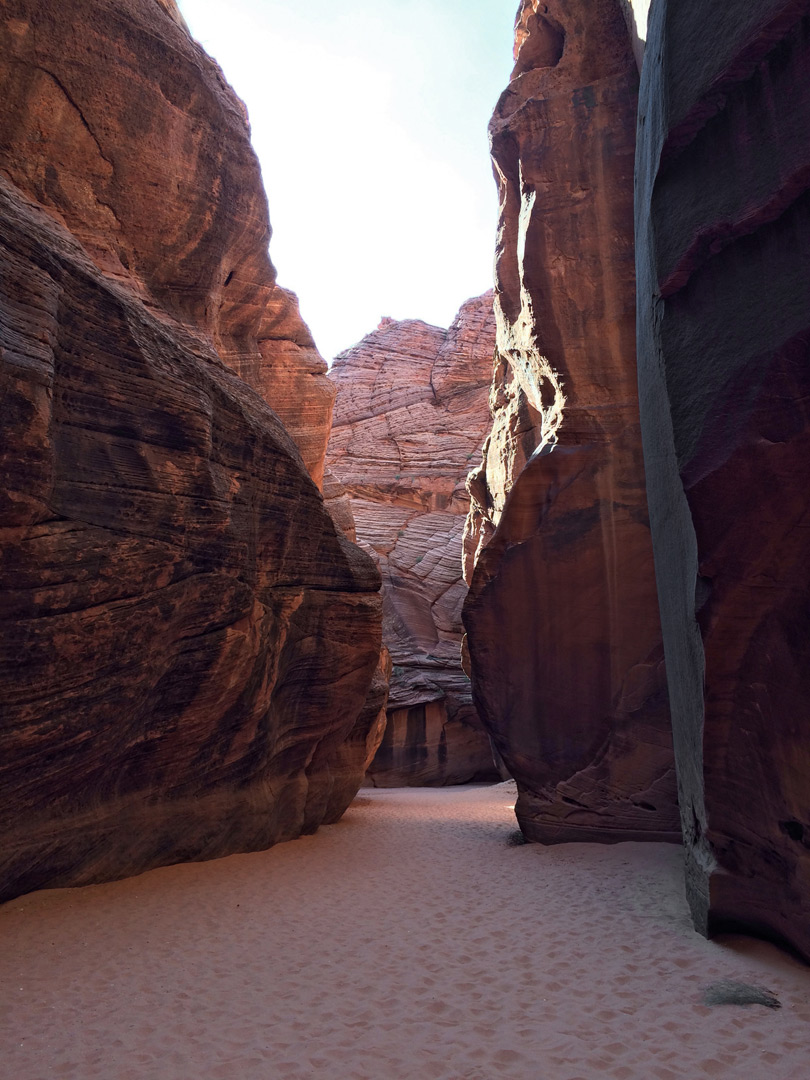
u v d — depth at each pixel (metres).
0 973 5.78
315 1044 4.86
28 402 6.71
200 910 7.87
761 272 5.86
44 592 7.20
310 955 6.66
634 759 11.41
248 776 11.00
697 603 6.25
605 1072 4.47
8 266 6.83
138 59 11.60
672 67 6.46
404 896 8.95
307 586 12.30
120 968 6.09
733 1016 5.16
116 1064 4.53
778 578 5.87
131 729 8.66
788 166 5.55
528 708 12.24
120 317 8.34
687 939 6.80
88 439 7.86
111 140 11.36
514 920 7.83
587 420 12.43
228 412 10.18
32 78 10.36
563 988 5.84
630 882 9.14
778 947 6.41
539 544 12.45
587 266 12.51
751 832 6.45
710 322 6.20
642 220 8.00
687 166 6.48
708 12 6.20
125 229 11.77
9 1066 4.46
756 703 6.22
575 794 11.73
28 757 7.28
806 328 5.43
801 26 5.59
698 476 6.01
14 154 10.30
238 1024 5.15
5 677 6.92
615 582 11.91
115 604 8.02
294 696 12.34
